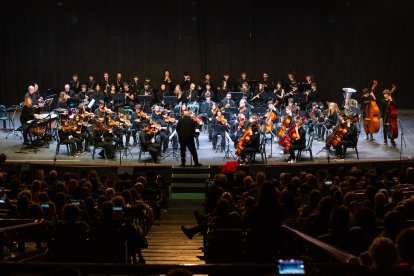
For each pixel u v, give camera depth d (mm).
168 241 11250
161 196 14594
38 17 28094
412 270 4145
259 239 6797
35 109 23266
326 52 28094
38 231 9055
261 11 27969
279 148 21062
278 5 27922
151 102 24859
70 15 28109
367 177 12664
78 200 9812
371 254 4227
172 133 20312
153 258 9633
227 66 28312
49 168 17781
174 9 28016
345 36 27969
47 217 9500
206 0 27938
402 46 27938
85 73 28422
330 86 28266
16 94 28516
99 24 28156
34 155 19828
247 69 28297
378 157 19203
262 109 20141
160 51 28266
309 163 18250
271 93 23891
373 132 21531
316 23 27953
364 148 20625
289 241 7586
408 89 28141
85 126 20500
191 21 28062
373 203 8609
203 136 23047
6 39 28203
